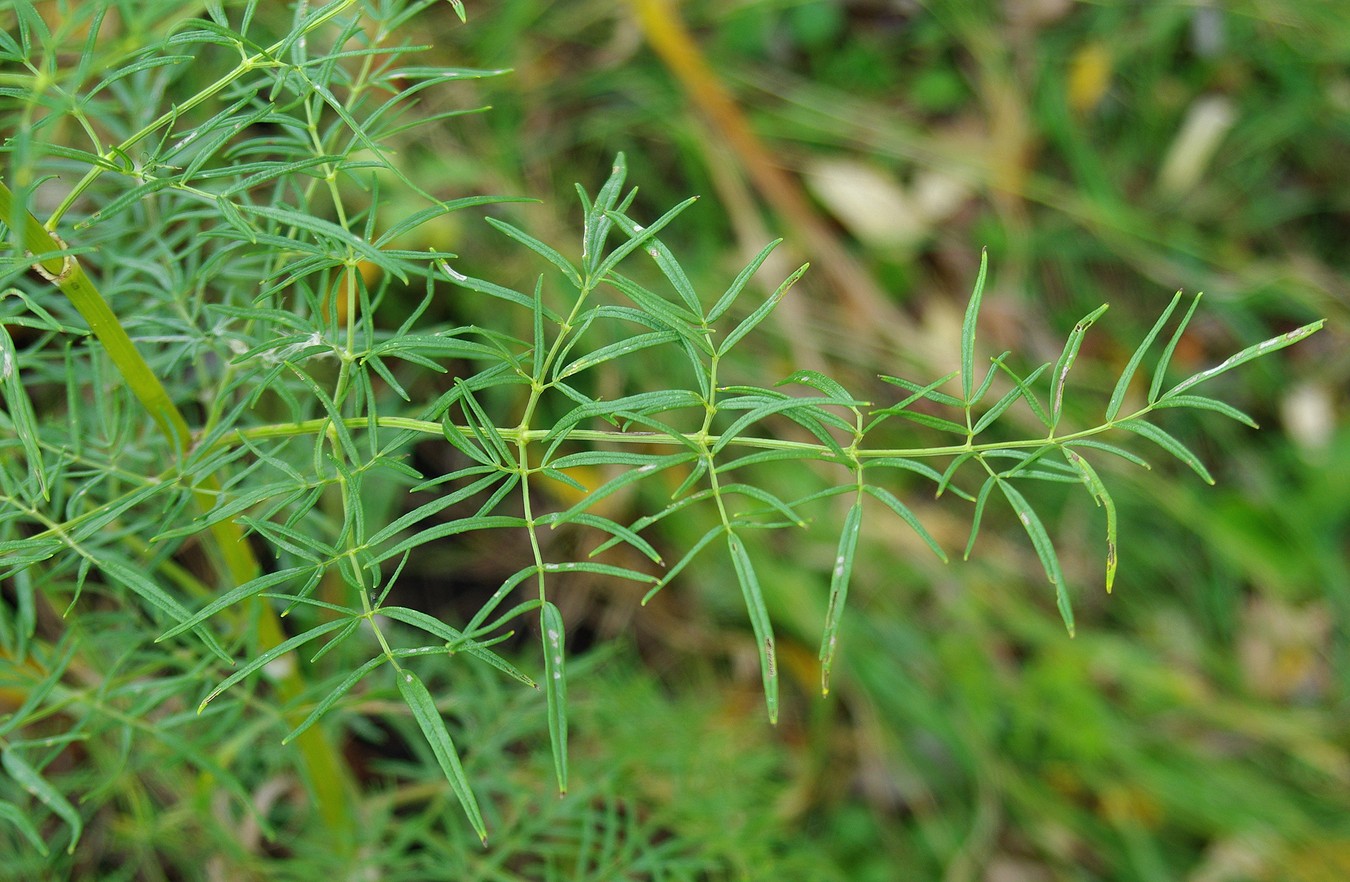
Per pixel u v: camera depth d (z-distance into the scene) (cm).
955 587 106
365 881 66
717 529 44
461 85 107
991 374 45
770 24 120
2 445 49
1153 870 99
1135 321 118
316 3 56
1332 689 108
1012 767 103
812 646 102
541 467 45
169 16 44
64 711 67
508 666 44
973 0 123
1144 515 112
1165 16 125
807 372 45
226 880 70
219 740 63
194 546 77
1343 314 119
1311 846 101
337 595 72
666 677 100
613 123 112
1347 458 113
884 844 98
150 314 54
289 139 51
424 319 96
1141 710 107
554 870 66
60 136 76
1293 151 124
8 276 44
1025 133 121
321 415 63
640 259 109
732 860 72
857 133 118
